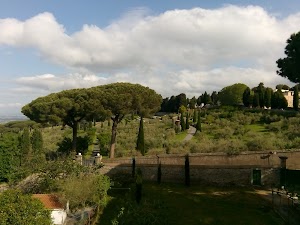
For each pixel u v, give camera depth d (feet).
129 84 156.46
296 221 74.54
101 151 174.40
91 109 145.69
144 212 65.51
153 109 161.48
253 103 302.45
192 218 82.84
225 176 118.01
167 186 117.70
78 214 91.76
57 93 161.38
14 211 58.54
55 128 329.31
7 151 136.36
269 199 98.27
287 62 87.15
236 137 190.90
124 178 123.24
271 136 177.58
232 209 89.86
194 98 416.87
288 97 354.74
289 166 115.24
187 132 226.99
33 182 107.14
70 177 97.86
